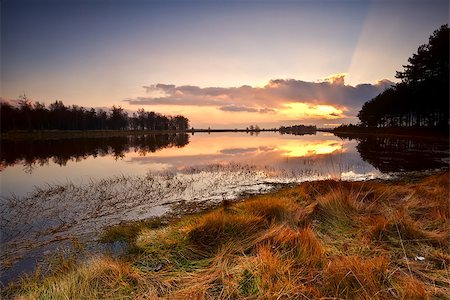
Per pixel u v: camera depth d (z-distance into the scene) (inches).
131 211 308.7
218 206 321.7
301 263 144.3
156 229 234.2
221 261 156.9
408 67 1541.6
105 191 408.8
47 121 3422.7
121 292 132.5
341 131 4451.3
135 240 205.9
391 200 267.1
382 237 176.6
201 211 304.2
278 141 2130.9
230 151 1193.4
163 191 408.8
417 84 1483.8
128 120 5216.5
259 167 651.5
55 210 311.9
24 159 883.4
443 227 188.7
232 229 191.5
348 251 162.2
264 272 135.6
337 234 189.0
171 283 140.4
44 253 197.5
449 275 133.7
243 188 430.6
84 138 2529.5
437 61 1301.7
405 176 518.0
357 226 200.5
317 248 154.8
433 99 1307.8
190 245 177.8
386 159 765.9
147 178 513.3
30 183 478.9
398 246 166.6
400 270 137.3
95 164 745.0
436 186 314.8
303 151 1111.0
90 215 293.9
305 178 514.9
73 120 3831.2
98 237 226.8
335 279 127.3
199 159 857.5
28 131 3070.9
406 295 117.3
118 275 144.7
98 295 130.3
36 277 154.8
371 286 121.7
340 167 619.5
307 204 269.6
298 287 123.5
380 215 212.8
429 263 146.4
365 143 1438.2
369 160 753.0
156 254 172.2
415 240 168.2
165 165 711.7
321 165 676.7
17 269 175.0
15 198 366.6
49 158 912.9
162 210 312.7
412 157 796.6
